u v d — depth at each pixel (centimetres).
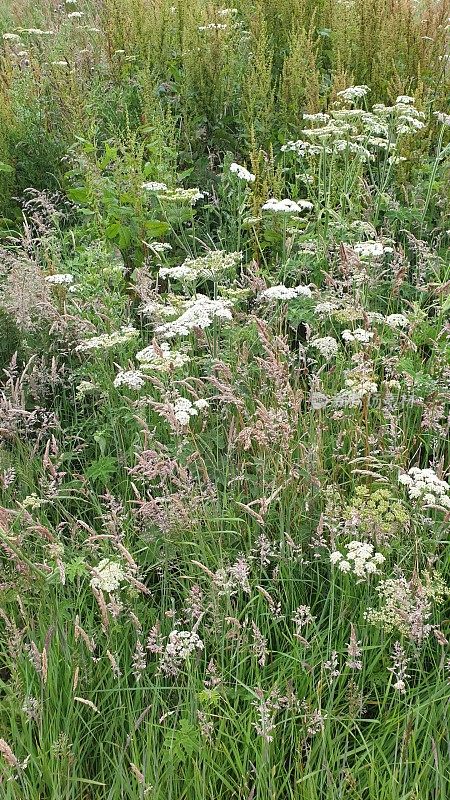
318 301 313
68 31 592
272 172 397
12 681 232
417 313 294
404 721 219
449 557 248
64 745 210
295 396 265
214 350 299
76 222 441
